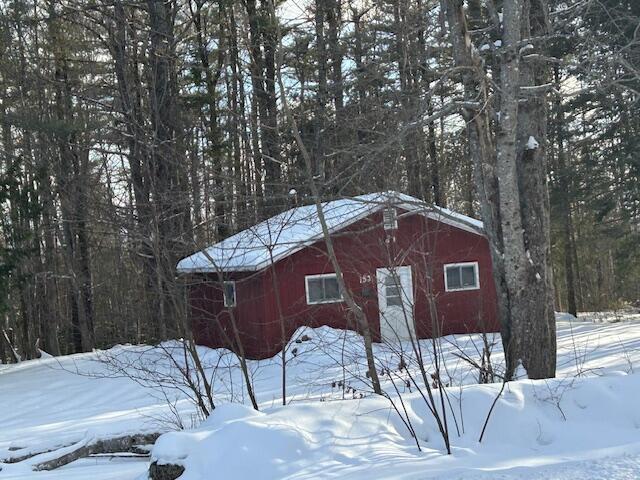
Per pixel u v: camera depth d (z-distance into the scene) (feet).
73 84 74.08
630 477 15.15
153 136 33.60
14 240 58.44
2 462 26.89
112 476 22.12
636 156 71.61
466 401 20.45
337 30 46.55
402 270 57.57
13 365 72.59
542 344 30.17
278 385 41.34
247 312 59.36
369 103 33.73
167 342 43.88
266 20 39.06
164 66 48.85
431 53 34.06
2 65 72.08
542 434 19.51
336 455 17.30
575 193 81.10
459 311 61.98
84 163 62.75
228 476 16.67
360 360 42.57
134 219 29.96
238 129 41.57
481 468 16.63
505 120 29.81
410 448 18.51
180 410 34.42
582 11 33.63
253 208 31.50
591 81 29.01
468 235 63.05
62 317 92.38
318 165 29.94
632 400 20.49
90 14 61.72
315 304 53.78
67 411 41.93
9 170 59.57
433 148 55.83
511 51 29.40
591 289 126.62
